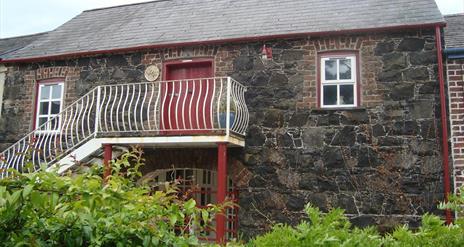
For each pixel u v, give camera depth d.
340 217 3.32
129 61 9.68
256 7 10.20
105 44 10.09
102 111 9.53
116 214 2.65
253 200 8.36
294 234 2.99
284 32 8.70
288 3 10.04
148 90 9.40
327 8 9.41
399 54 8.13
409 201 7.62
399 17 8.39
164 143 8.25
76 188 2.39
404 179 7.70
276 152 8.38
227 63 8.99
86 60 10.01
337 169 8.03
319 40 8.55
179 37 9.50
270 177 8.34
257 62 8.81
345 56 8.45
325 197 7.99
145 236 2.72
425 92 7.89
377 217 7.70
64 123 8.93
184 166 8.95
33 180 2.29
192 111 9.14
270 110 8.56
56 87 10.28
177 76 9.51
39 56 10.27
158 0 12.06
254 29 9.09
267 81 8.69
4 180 2.33
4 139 10.35
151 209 2.76
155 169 9.07
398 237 3.08
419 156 7.71
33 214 2.49
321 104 8.45
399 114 7.93
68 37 11.12
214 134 7.88
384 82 8.11
